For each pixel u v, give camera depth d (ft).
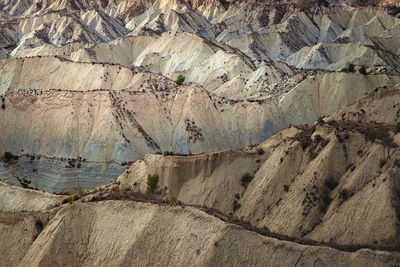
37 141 377.30
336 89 425.69
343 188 245.45
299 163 269.03
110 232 219.41
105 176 353.51
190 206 223.51
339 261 195.93
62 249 220.02
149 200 229.86
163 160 280.10
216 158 280.72
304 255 196.75
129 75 497.87
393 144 251.19
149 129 392.06
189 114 398.62
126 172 288.10
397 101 317.22
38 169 362.94
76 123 378.94
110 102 384.47
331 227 234.38
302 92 430.20
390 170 238.48
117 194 243.60
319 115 421.59
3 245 229.86
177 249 206.49
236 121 408.26
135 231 215.51
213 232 204.44
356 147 260.21
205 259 199.72
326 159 257.96
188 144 386.52
